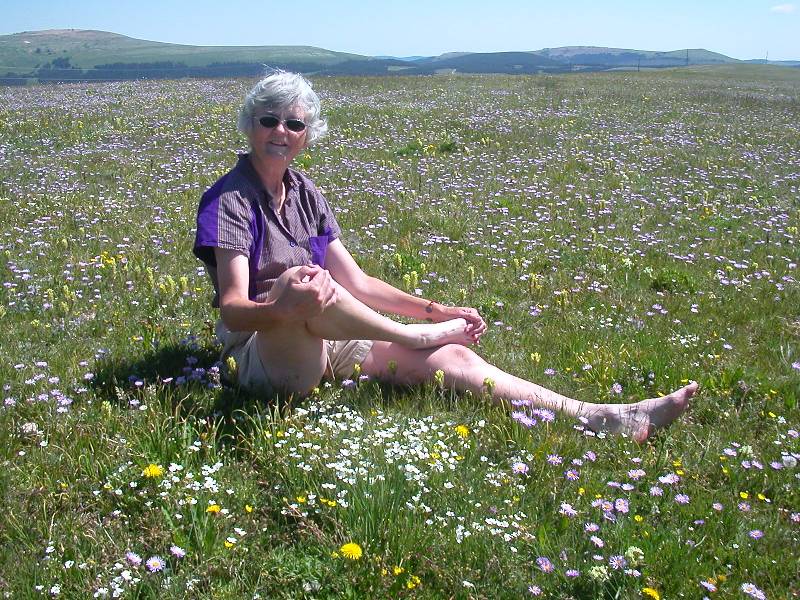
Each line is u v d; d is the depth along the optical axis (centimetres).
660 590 335
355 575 326
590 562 348
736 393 549
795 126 2306
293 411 461
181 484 381
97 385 494
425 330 486
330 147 1523
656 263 873
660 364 567
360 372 502
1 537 346
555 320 675
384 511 354
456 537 351
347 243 873
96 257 780
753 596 329
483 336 617
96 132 1708
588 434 457
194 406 455
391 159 1446
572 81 3784
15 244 819
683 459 448
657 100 2872
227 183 469
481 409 472
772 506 412
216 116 2006
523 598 325
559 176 1341
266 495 384
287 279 420
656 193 1264
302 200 504
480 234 941
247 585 323
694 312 722
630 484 418
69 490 378
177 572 329
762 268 884
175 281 713
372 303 528
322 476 389
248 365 479
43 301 650
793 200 1292
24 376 500
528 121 2067
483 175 1319
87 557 331
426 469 404
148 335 569
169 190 1120
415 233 937
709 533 379
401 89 3069
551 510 388
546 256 868
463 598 321
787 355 621
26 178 1198
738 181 1420
